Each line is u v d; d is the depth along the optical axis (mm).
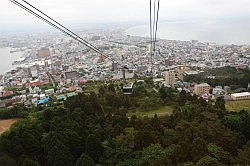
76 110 49969
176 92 76625
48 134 39906
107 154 36906
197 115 47438
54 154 34812
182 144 32469
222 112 51938
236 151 35219
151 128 41156
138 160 33312
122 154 36406
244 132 43719
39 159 38625
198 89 97125
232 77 111750
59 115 50875
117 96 64750
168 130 40406
